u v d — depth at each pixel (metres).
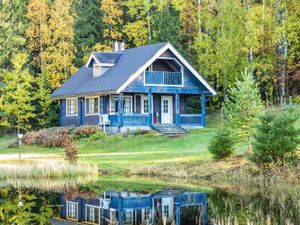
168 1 63.66
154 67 49.94
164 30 58.19
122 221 18.97
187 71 50.00
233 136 30.11
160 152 36.31
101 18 68.62
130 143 42.88
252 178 25.83
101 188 26.47
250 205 20.62
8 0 64.19
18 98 56.59
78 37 66.62
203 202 21.75
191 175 28.48
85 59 65.06
